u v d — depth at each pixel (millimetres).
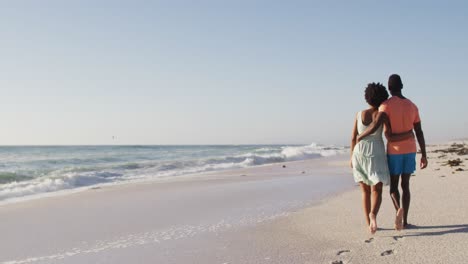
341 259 3861
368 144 4691
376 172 4590
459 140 69875
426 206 6094
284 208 6988
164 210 7277
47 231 5789
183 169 18984
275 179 12578
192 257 4199
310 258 3953
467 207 5875
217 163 22781
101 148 62000
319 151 34531
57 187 12281
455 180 9297
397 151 4738
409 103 4758
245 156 26141
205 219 6285
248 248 4438
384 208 6188
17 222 6504
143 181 13148
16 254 4605
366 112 4777
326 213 6254
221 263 3938
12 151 47156
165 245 4762
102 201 8641
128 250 4605
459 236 4359
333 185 10328
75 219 6668
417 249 4004
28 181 12969
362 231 4891
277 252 4223
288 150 35844
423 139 4871
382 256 3873
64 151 47500
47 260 4344
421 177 10305
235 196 8812
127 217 6699
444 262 3582
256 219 6090
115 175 16094
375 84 4777
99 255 4449
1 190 11164
